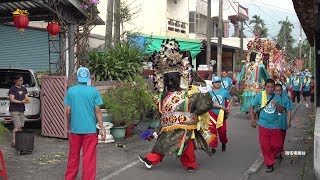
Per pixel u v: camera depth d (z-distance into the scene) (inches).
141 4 1046.4
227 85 603.8
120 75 532.1
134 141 435.2
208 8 956.6
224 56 1417.3
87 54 541.3
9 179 281.0
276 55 700.7
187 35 1419.8
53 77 426.0
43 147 389.1
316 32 465.1
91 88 264.8
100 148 393.7
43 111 436.1
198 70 863.7
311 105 880.3
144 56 581.0
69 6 477.7
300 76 951.6
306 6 350.3
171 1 1320.1
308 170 311.4
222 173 306.3
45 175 293.1
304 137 465.1
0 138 306.3
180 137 297.3
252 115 314.8
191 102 297.9
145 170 312.3
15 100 382.6
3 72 490.9
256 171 311.4
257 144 425.1
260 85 625.9
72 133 262.7
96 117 270.1
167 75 306.3
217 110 369.7
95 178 285.9
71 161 265.1
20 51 661.9
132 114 446.9
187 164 307.9
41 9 511.2
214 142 369.1
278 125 306.2
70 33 494.6
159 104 312.8
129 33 768.3
